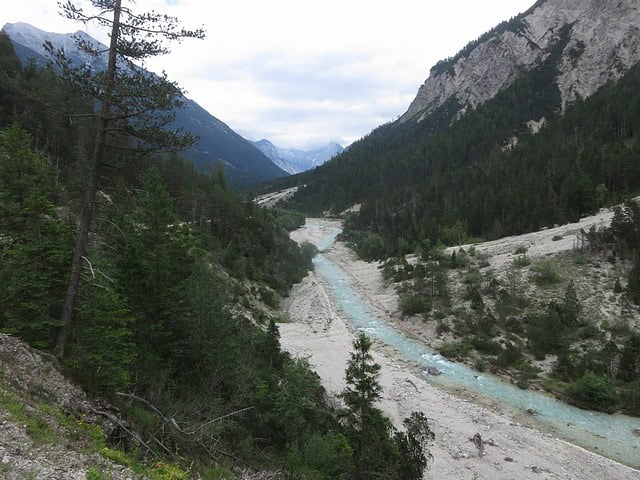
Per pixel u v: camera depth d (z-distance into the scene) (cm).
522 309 4969
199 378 1917
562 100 16788
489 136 16550
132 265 1933
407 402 3447
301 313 6003
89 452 962
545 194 8844
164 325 1973
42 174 1930
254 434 1797
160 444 1227
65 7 1212
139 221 2275
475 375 4066
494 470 2517
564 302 4747
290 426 1947
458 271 6406
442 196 12038
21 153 1866
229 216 7281
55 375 1216
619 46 16600
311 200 19975
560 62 18575
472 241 8925
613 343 3738
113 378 1336
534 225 7988
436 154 17425
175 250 2380
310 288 7169
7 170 1822
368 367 2123
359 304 6556
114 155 1446
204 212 6700
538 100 17575
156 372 1697
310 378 2453
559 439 2955
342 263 10069
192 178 7712
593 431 3064
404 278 7006
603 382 3422
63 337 1352
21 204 1783
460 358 4425
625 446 2873
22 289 1363
